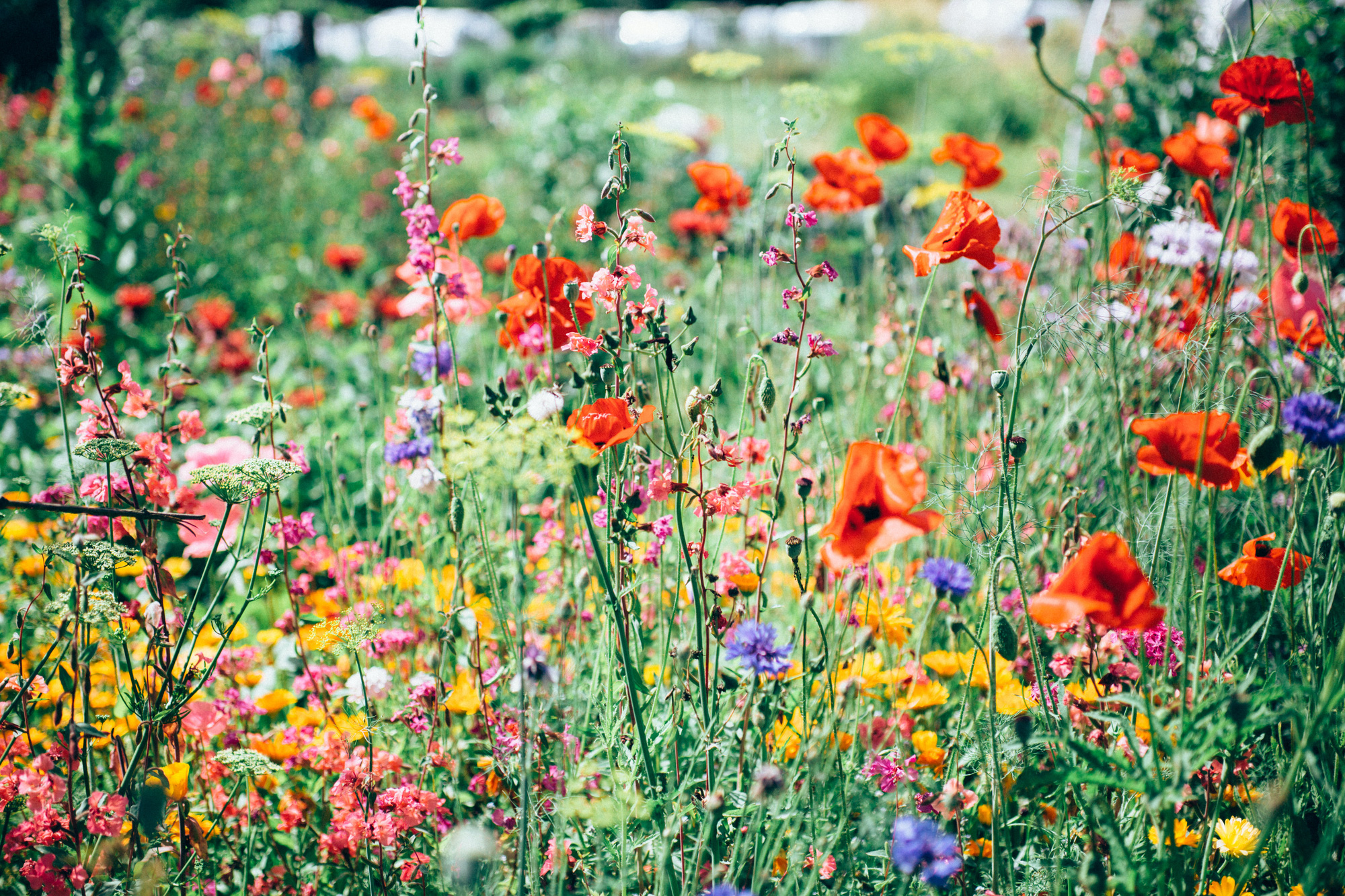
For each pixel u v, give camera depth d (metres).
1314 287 2.60
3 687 1.84
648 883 1.81
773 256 1.89
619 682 2.00
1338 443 1.55
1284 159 3.51
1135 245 2.83
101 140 5.44
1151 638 1.96
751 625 1.63
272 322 5.74
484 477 1.62
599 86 10.59
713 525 2.21
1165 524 2.11
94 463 2.11
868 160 3.52
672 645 2.13
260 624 3.10
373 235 7.94
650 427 2.45
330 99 11.52
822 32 21.08
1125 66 5.09
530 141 9.21
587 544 2.25
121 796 1.77
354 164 9.41
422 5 2.28
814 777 1.61
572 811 1.57
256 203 7.99
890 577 2.58
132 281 5.77
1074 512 2.41
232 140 8.84
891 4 19.08
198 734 2.05
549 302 2.17
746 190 3.31
